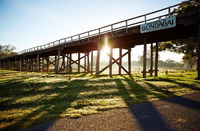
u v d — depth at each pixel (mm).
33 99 6926
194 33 14078
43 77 15953
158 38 16031
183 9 16844
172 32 13469
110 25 15414
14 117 4598
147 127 3689
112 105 5750
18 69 44781
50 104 6176
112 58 18609
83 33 19016
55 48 24766
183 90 8500
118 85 10164
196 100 6172
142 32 12656
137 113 4742
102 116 4543
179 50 29156
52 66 66875
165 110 4953
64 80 12438
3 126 3941
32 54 33594
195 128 3553
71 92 8328
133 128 3643
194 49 27562
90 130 3584
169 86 9828
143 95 7414
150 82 11594
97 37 17047
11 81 12586
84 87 9594
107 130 3564
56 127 3793
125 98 6867
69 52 28547
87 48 23438
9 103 6332
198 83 10789
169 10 11156
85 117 4484
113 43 18141
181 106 5367
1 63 67812
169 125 3760
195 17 9859
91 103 6031
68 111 5094
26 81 11938
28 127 3842
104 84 10430
